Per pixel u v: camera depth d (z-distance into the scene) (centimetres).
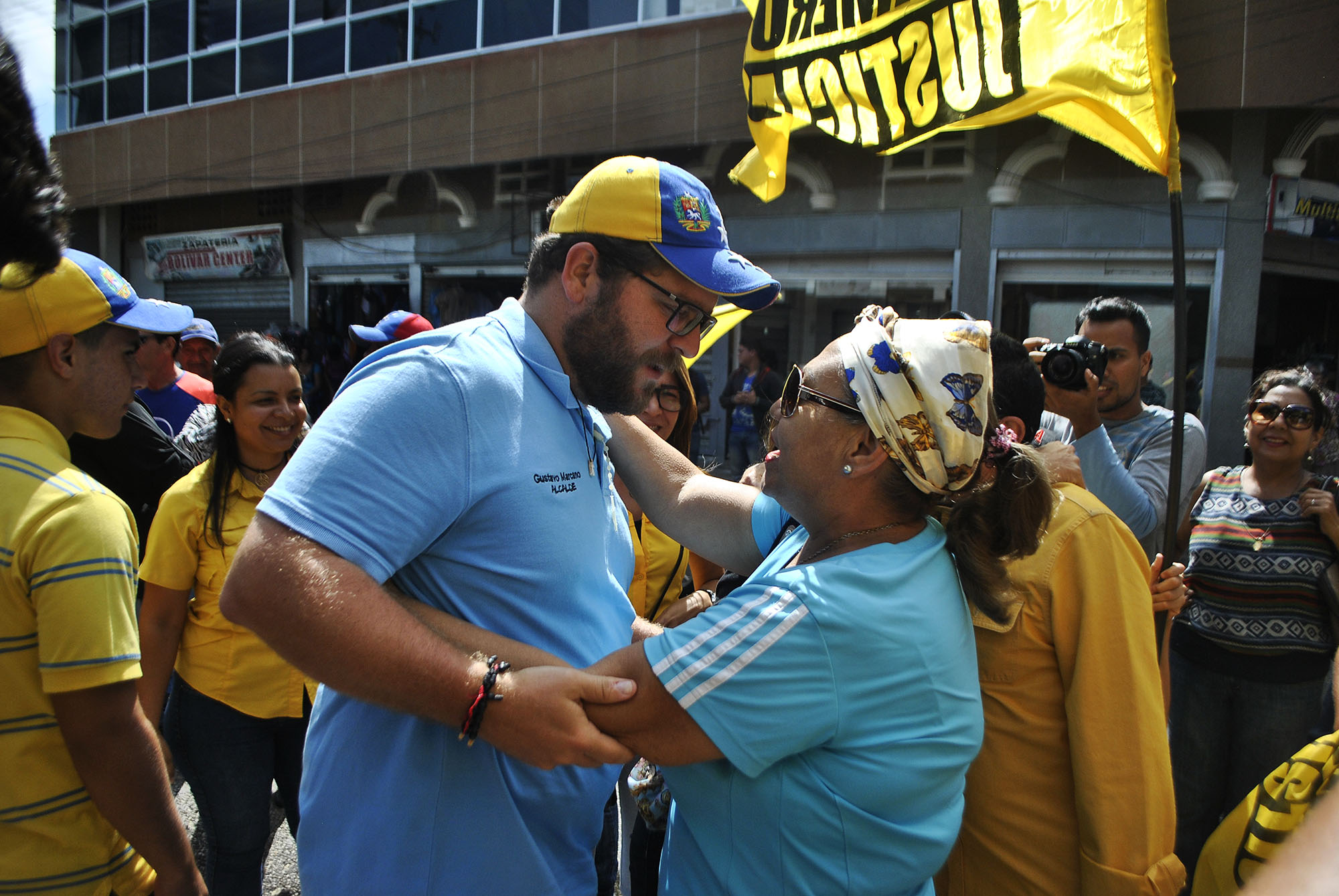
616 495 149
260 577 99
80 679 122
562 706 103
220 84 1230
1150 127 231
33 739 125
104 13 1336
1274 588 248
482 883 117
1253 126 704
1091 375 219
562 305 128
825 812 107
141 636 218
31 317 131
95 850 133
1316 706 244
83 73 1377
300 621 98
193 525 217
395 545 105
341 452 104
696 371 957
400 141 1067
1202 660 260
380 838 117
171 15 1260
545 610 120
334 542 101
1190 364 744
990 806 150
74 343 137
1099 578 141
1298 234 719
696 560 257
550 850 127
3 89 89
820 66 334
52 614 122
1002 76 273
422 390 109
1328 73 661
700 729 104
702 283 121
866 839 107
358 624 98
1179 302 211
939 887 159
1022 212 783
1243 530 255
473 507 114
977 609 134
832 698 104
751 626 106
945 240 815
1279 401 251
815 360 125
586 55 938
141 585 288
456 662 102
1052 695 146
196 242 1298
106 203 1350
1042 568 144
